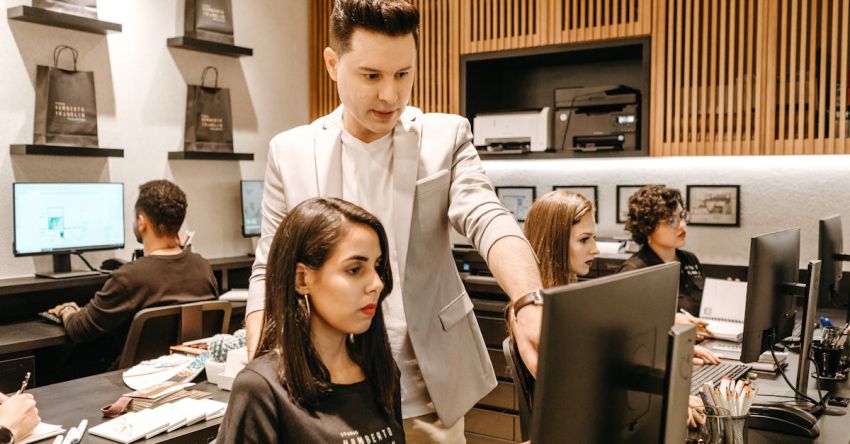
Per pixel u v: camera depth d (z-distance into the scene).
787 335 2.40
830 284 3.16
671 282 1.30
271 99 5.44
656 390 1.27
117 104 4.37
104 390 2.27
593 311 1.07
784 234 2.29
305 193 1.60
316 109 5.76
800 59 4.08
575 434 1.08
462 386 1.62
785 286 2.27
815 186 4.35
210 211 4.97
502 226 1.37
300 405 1.25
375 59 1.37
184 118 4.77
